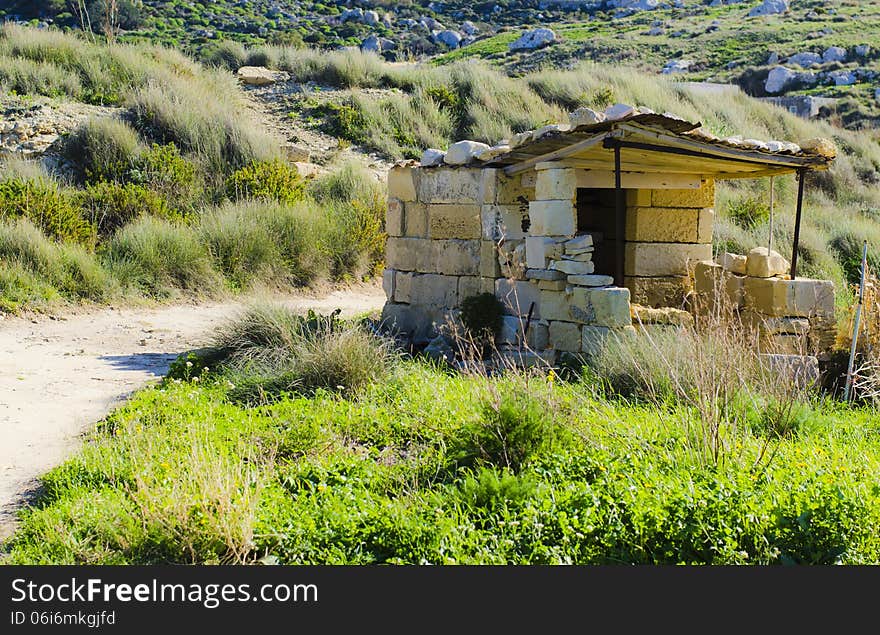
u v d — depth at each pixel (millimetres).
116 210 17812
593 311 9875
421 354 11086
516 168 11031
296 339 9914
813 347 10562
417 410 7945
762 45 54969
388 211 12594
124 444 6816
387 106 27344
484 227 11320
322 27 67000
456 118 27969
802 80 47938
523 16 75688
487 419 6758
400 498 5855
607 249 13055
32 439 7613
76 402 8875
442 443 6844
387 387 8750
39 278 14195
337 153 24359
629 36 61281
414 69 31141
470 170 11484
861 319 10719
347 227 18859
